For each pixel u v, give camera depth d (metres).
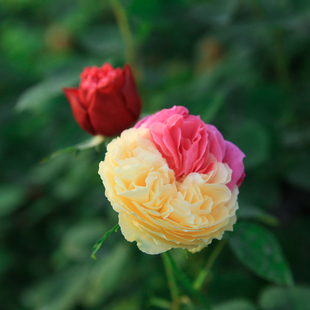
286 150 0.55
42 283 0.57
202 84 0.61
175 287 0.40
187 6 0.48
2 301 0.63
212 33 0.57
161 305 0.42
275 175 0.54
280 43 0.59
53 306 0.52
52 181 0.69
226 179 0.33
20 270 0.66
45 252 0.68
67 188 0.61
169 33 0.69
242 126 0.51
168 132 0.33
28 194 0.71
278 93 0.56
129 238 0.33
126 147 0.33
